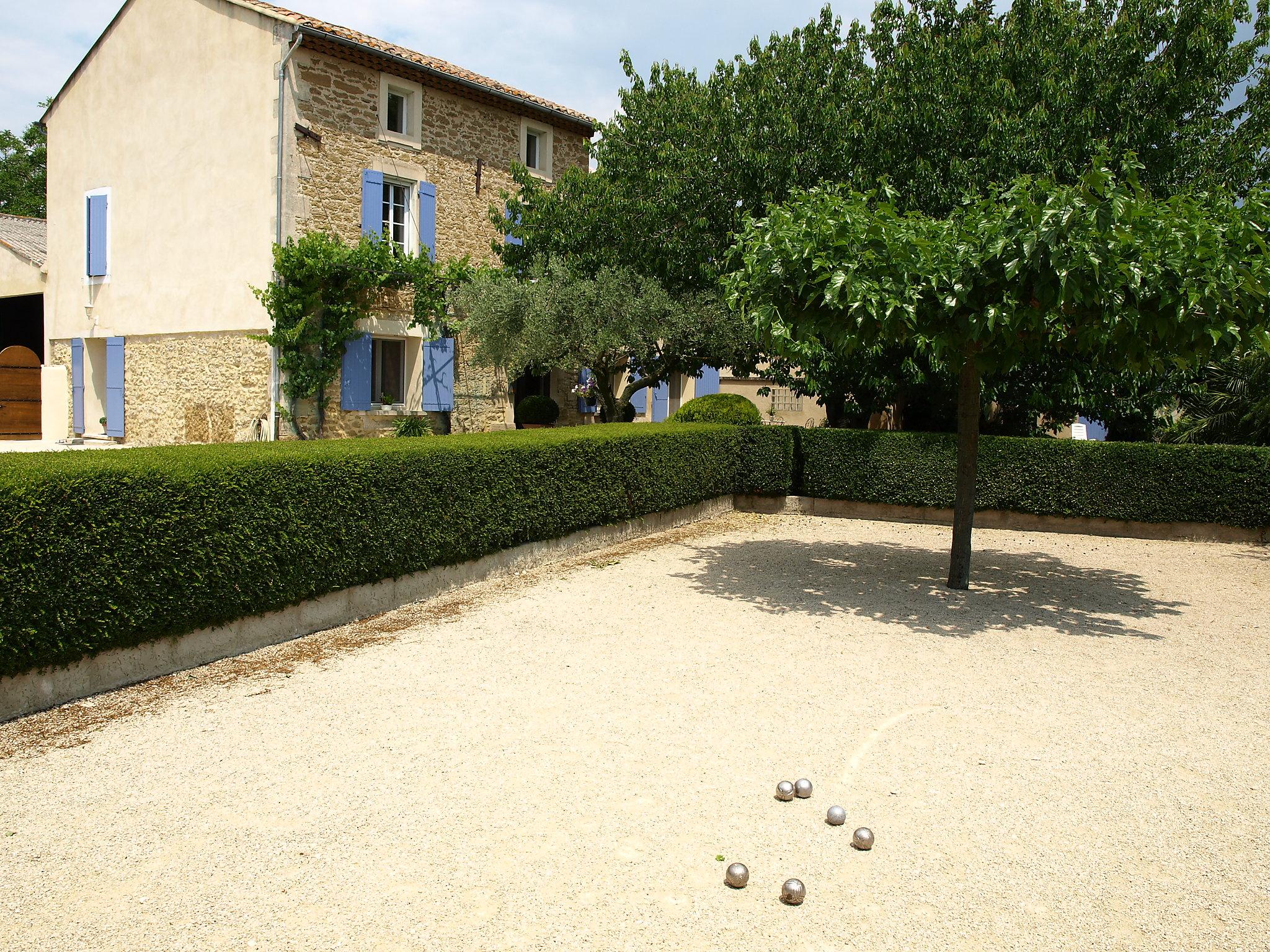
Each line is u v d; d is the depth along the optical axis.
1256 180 11.24
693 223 12.16
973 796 3.60
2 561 3.95
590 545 8.84
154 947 2.48
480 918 2.66
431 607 6.52
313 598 5.73
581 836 3.17
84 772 3.61
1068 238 5.58
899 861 3.08
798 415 21.92
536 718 4.34
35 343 20.61
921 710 4.60
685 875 2.94
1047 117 10.49
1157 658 5.69
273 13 12.75
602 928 2.63
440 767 3.73
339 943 2.52
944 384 11.99
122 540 4.46
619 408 13.30
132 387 15.30
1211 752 4.14
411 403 14.92
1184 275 5.71
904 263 6.09
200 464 4.90
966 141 10.87
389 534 6.21
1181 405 13.29
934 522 11.64
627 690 4.79
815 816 3.39
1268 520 10.33
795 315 6.60
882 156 10.99
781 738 4.16
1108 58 10.98
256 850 3.02
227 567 5.02
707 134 12.19
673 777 3.70
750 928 2.66
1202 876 3.04
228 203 13.53
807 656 5.51
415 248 14.83
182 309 14.37
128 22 14.77
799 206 6.60
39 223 21.31
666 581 7.65
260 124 13.05
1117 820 3.44
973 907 2.81
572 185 13.69
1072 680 5.19
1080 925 2.73
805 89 11.77
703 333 12.28
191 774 3.61
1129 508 10.70
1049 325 7.11
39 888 2.76
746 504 12.41
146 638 4.70
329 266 12.76
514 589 7.16
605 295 11.93
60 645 4.21
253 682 4.77
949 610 6.88
